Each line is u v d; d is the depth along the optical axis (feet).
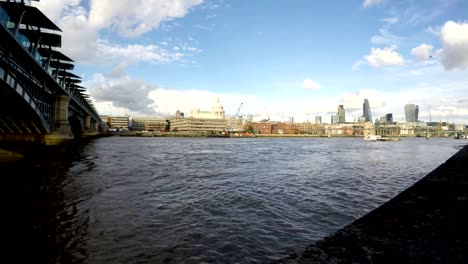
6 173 83.05
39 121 146.41
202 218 42.83
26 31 125.18
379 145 337.93
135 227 38.11
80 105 247.70
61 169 93.09
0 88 98.32
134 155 155.84
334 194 61.77
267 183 74.95
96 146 228.63
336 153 195.93
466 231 12.40
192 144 305.94
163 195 58.18
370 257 11.30
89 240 33.27
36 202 50.01
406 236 12.71
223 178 82.58
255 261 28.32
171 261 28.19
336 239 13.62
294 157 160.66
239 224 40.16
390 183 76.95
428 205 16.25
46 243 32.17
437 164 128.36
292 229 38.29
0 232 35.42
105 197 54.95
